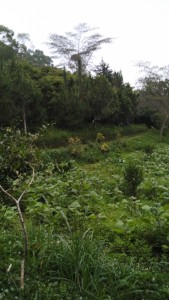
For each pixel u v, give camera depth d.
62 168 16.12
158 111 49.53
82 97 37.19
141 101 48.78
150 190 12.17
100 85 36.91
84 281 4.59
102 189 12.68
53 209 8.56
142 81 50.25
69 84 39.47
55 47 44.84
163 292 4.70
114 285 4.68
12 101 27.20
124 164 20.98
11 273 4.73
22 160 6.69
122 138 36.53
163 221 6.94
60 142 29.42
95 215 8.52
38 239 5.67
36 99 30.33
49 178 12.84
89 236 5.71
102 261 5.02
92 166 21.38
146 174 16.86
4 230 6.59
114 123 42.47
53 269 5.04
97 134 33.19
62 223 7.94
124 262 5.73
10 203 8.81
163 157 24.70
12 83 28.17
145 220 7.02
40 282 4.62
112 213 9.20
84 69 45.41
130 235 6.95
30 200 9.35
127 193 11.77
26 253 4.97
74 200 10.27
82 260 4.80
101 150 27.52
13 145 6.67
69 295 4.36
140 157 24.72
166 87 48.31
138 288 4.77
